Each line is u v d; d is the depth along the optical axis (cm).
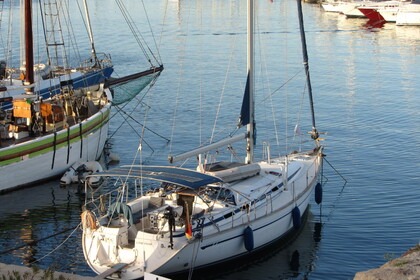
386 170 3675
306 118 4822
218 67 6594
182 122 4734
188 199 2362
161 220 2245
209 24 9531
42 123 3419
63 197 3216
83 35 8375
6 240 2717
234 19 10025
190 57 7144
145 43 8006
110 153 3981
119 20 9831
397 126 4619
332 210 3056
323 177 3547
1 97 3619
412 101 5344
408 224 2883
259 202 2491
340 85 5906
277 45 7938
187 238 2200
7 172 3200
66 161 3453
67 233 2791
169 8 11312
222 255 2331
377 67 6781
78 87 4231
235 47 7712
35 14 8412
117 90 4356
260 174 2688
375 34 9219
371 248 2634
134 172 2358
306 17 10794
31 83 3872
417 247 1762
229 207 2381
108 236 2202
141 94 5484
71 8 11075
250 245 2380
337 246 2647
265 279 2370
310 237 2725
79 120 3609
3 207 3083
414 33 9369
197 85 5838
